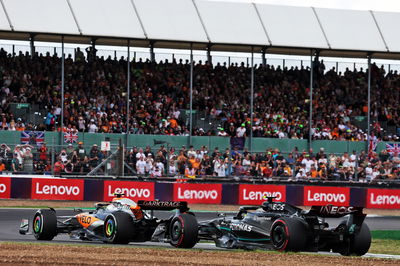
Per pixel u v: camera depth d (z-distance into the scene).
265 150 83.06
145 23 80.19
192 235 35.06
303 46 83.25
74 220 40.41
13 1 77.38
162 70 88.19
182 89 87.12
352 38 85.56
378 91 94.62
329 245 36.44
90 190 64.38
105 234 37.56
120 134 77.88
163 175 71.19
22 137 72.50
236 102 88.06
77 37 83.38
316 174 75.44
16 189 62.62
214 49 90.06
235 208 73.38
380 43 85.81
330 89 93.25
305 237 33.94
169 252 32.81
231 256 31.95
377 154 78.75
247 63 92.50
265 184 68.62
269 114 87.88
